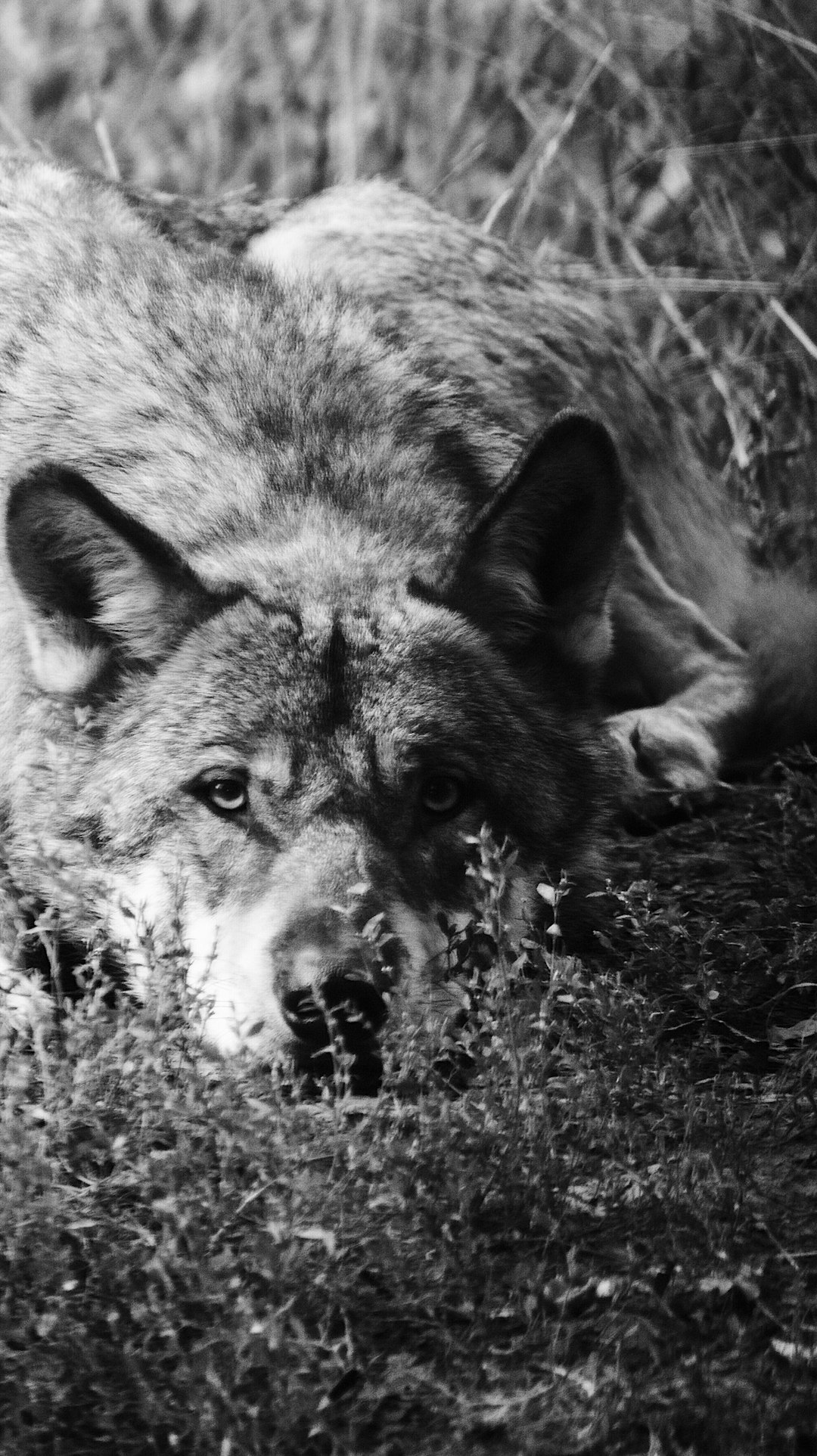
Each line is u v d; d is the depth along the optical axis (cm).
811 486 1356
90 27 1919
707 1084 649
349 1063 586
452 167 1683
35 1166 530
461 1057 675
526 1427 464
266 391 818
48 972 738
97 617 725
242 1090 580
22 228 901
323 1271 504
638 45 1609
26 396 814
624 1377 473
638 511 1180
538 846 746
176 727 695
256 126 1794
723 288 1480
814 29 1519
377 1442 462
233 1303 490
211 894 677
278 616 705
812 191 1506
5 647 760
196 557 745
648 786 1025
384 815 680
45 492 693
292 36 1784
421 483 808
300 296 909
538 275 1233
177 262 896
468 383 1066
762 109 1519
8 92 1912
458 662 722
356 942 621
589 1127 580
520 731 743
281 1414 452
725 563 1227
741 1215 536
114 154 1769
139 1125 570
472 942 662
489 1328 506
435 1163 541
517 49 1708
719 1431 452
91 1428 469
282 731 680
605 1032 621
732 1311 505
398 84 1727
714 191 1537
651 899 735
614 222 1571
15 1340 489
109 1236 536
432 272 1152
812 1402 459
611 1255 534
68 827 719
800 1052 653
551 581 773
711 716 1095
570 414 727
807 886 832
